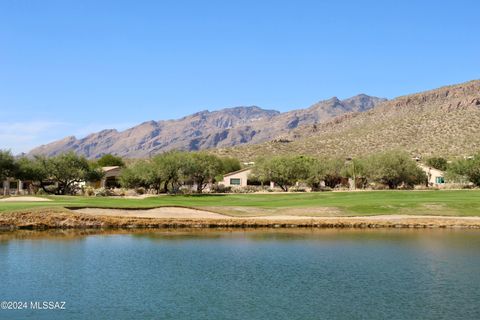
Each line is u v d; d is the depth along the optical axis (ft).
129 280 93.71
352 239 144.15
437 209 199.82
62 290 86.69
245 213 192.24
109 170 390.63
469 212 194.29
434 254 119.03
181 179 328.29
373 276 96.78
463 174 342.85
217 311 75.82
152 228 169.89
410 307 77.46
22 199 244.42
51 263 108.47
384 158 355.77
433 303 79.05
